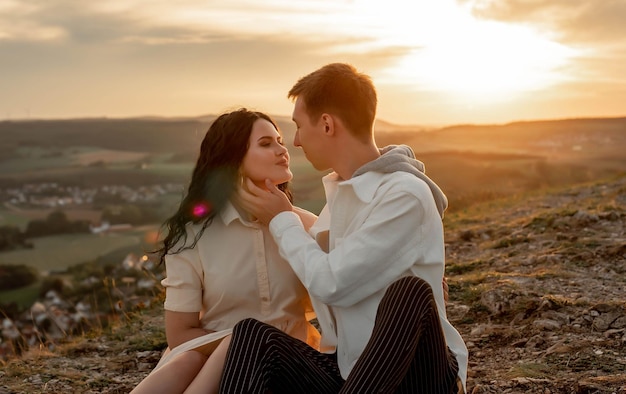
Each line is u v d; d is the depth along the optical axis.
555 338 4.18
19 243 92.31
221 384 2.48
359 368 2.35
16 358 5.07
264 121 3.14
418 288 2.42
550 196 13.20
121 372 4.64
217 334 2.90
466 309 4.98
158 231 3.17
